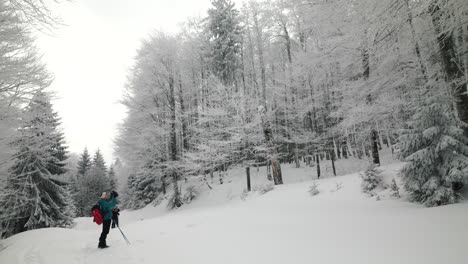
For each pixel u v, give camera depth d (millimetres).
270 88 23984
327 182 13773
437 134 7156
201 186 24547
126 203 40469
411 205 7617
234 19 25672
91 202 48375
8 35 8383
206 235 6848
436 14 6062
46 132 15367
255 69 27516
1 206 16953
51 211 19422
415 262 3381
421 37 7855
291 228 6551
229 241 5840
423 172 7402
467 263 3137
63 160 22500
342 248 4371
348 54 13367
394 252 3854
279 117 25109
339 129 17438
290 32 23859
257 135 20547
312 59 16391
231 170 25438
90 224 25375
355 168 21234
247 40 27641
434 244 3938
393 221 5801
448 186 6949
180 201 22922
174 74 25484
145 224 11617
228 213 11523
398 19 6094
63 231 11367
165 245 6195
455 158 6785
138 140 25891
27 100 10469
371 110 13375
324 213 8359
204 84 27156
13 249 7871
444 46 8055
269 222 7871
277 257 4324
